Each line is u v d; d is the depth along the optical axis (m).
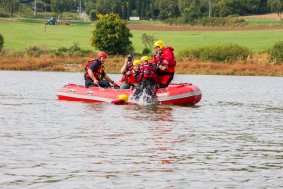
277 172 22.33
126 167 22.91
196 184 20.44
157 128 33.94
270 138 30.84
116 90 49.19
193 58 139.00
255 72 122.12
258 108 48.44
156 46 48.75
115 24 159.88
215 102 53.81
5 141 28.36
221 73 123.25
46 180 20.70
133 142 28.64
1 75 100.81
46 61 126.25
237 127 35.38
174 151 26.41
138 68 49.34
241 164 23.75
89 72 50.97
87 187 19.86
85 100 50.28
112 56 156.75
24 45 180.62
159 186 20.12
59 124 35.06
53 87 70.88
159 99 47.88
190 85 49.28
